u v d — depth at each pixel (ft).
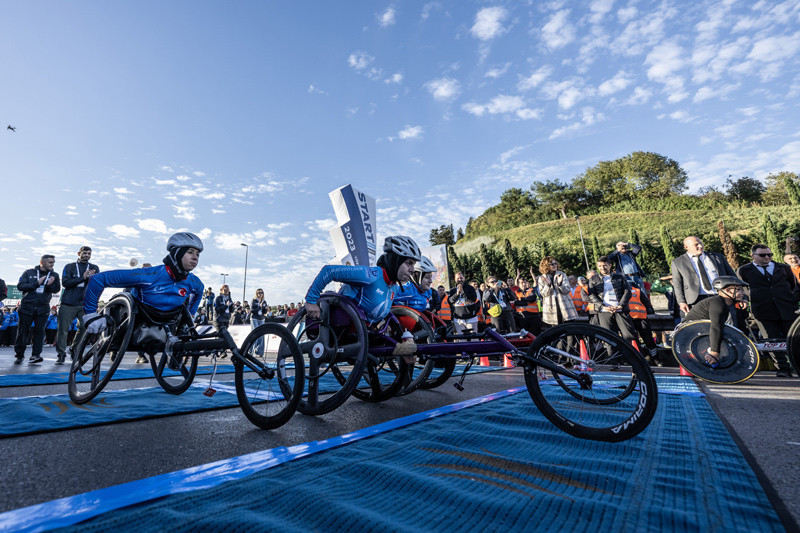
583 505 3.91
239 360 8.11
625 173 293.02
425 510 3.88
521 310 28.04
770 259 16.12
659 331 25.86
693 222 189.47
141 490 4.38
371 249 21.83
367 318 9.31
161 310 10.61
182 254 10.59
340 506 3.84
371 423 8.21
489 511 3.83
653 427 7.14
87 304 9.78
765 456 5.59
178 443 6.56
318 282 8.51
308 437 7.04
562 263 162.50
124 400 10.32
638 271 21.25
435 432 6.95
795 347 11.66
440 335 10.99
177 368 10.96
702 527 3.50
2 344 46.55
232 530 3.40
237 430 7.50
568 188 300.40
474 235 303.89
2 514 3.77
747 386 12.71
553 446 6.07
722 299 13.41
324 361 8.96
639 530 3.48
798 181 221.66
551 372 7.47
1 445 6.20
